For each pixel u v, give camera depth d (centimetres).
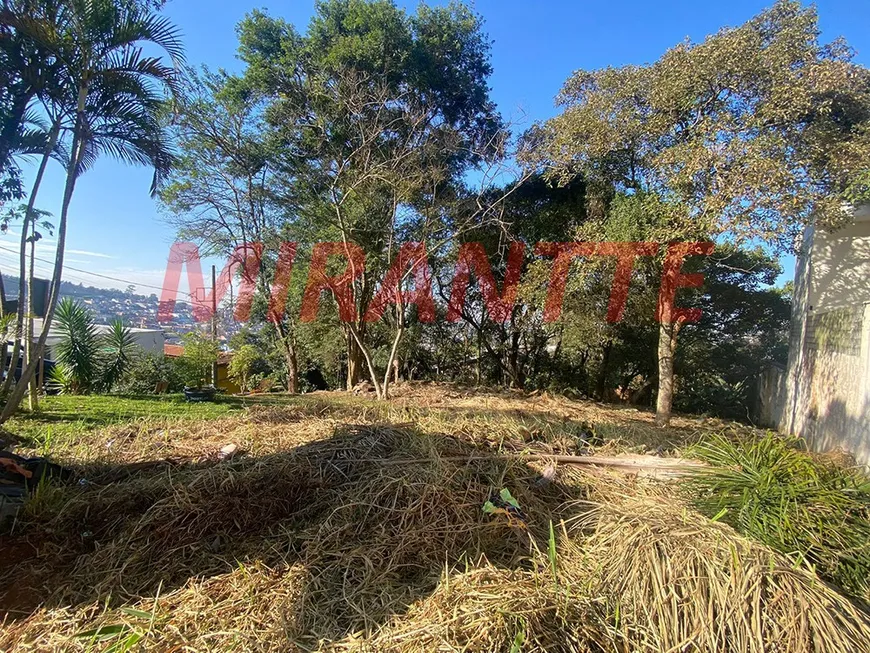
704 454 291
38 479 296
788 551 205
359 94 798
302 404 654
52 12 406
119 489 292
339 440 337
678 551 192
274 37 923
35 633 184
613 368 1192
